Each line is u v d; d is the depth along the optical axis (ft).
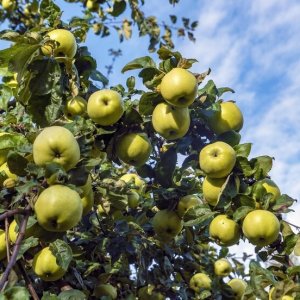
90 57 4.03
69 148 2.90
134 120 3.67
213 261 5.26
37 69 3.54
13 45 3.50
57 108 3.55
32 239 3.07
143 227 4.63
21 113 3.75
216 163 3.45
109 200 4.07
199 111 3.87
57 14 4.00
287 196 3.48
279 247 3.47
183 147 3.89
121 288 4.64
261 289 3.18
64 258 3.09
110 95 3.49
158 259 4.66
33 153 2.94
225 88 4.09
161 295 4.63
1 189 3.15
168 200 4.07
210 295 4.60
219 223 3.53
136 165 3.75
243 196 3.43
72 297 3.04
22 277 3.23
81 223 4.57
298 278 3.22
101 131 3.51
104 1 7.00
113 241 4.30
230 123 3.91
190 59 3.52
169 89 3.41
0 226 3.19
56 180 2.81
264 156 3.54
